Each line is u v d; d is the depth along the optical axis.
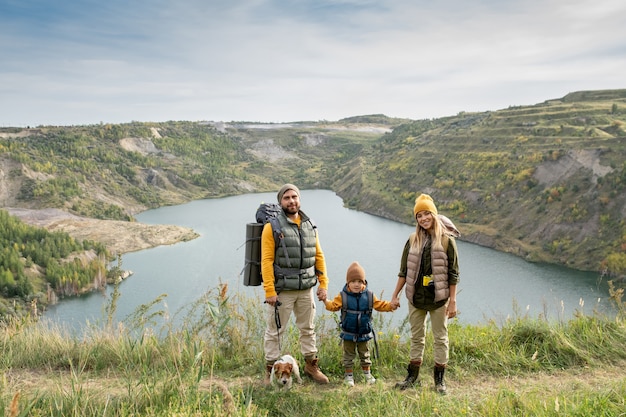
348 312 5.27
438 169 190.88
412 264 5.06
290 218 5.22
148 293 94.56
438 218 5.08
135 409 4.19
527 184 147.00
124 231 149.75
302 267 5.15
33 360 5.72
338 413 4.42
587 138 154.50
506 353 5.79
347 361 5.33
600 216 117.94
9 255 111.56
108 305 6.38
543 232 124.12
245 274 5.27
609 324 6.14
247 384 5.14
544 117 192.38
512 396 4.36
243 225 170.50
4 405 3.99
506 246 124.88
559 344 5.80
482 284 93.31
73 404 4.16
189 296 90.06
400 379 5.43
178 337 5.86
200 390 4.77
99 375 5.38
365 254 117.12
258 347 5.98
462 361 5.69
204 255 126.31
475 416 4.11
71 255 122.75
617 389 4.38
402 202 176.62
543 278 98.00
